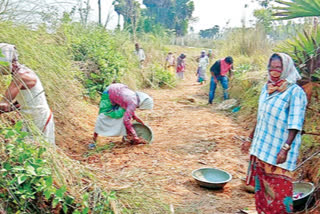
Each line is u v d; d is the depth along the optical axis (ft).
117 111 20.70
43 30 21.50
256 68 38.11
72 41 31.53
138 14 65.67
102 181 13.56
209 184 15.72
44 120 14.35
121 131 20.95
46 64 19.75
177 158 19.45
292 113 11.29
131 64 46.60
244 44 48.80
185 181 16.65
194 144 22.02
